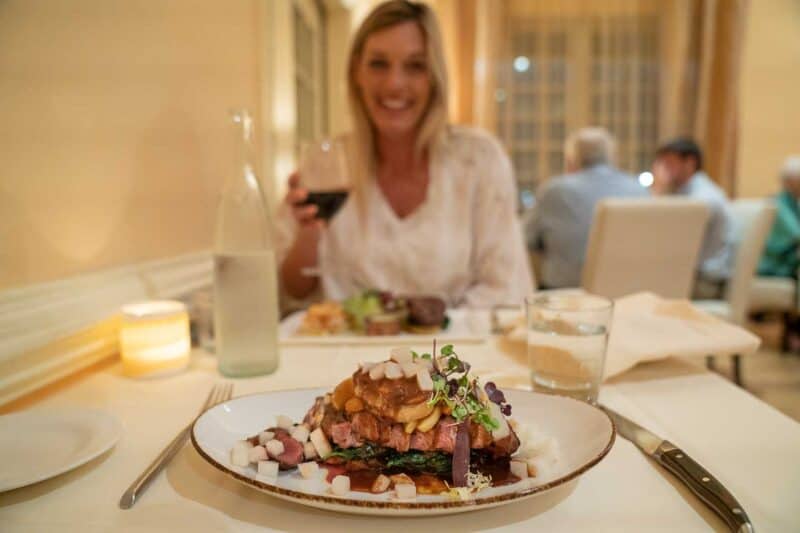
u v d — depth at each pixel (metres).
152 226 1.39
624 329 0.93
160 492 0.51
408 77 1.59
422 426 0.49
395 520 0.46
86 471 0.56
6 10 0.90
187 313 0.93
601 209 2.31
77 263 1.09
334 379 0.86
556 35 5.30
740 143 5.28
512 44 5.31
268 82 2.07
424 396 0.50
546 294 1.13
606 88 5.30
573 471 0.47
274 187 2.13
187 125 1.57
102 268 1.15
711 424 0.68
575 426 0.59
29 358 0.80
